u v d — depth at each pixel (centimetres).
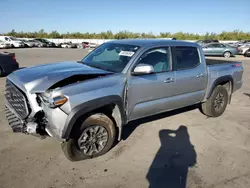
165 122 475
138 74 344
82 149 317
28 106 295
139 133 420
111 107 340
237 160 340
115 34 6147
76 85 291
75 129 302
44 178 285
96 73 324
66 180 283
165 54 393
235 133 433
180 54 414
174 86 399
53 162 320
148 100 371
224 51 2058
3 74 920
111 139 341
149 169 312
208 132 434
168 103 404
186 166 322
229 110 566
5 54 917
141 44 379
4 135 392
